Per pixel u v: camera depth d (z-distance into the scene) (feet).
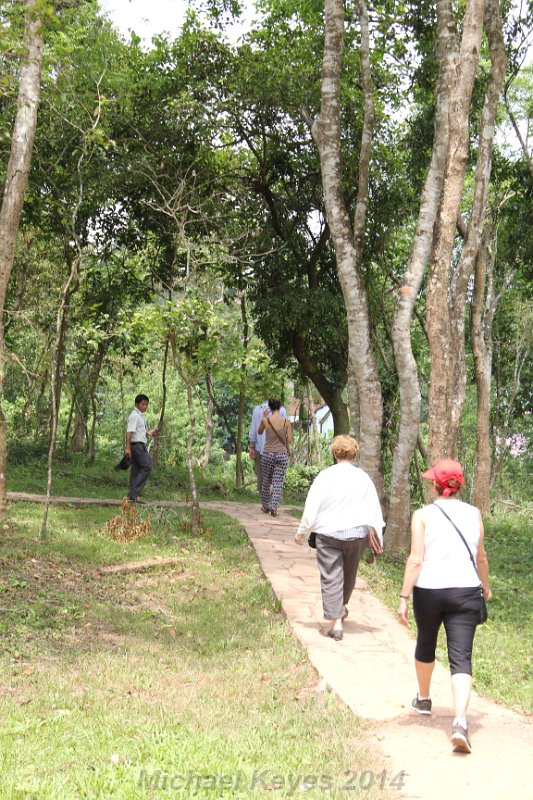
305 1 57.82
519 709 18.86
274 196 67.82
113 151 57.47
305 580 31.12
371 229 63.67
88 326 45.14
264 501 50.34
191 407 41.65
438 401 37.11
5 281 36.60
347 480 23.97
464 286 44.57
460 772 14.46
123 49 55.67
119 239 67.00
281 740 15.79
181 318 39.09
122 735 15.81
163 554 35.63
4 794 12.68
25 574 29.19
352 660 21.50
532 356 94.17
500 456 94.22
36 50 36.22
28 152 36.50
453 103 36.88
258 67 57.41
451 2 38.06
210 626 25.35
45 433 78.18
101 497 53.42
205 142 62.18
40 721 16.37
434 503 17.06
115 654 22.00
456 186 36.99
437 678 20.27
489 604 32.04
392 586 31.58
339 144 39.47
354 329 38.93
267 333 68.03
